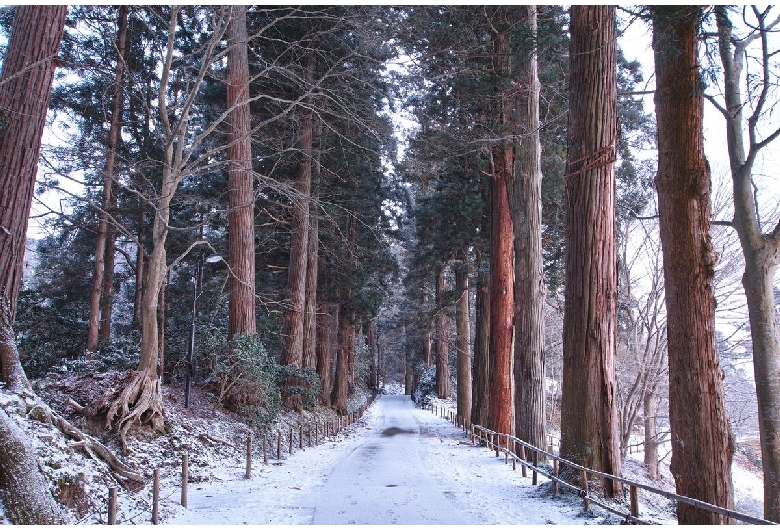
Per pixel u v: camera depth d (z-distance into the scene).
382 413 41.38
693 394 6.61
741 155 8.01
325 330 30.20
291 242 22.77
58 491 6.61
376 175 26.70
